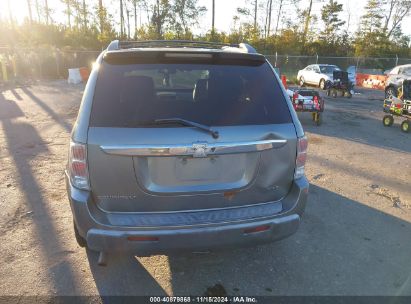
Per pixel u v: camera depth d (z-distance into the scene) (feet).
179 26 152.66
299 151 8.68
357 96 57.31
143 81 8.20
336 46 138.31
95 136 7.42
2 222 12.33
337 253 11.11
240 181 8.27
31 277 9.53
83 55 78.43
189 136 7.62
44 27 134.41
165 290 9.25
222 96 8.49
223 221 8.09
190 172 7.89
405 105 29.63
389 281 9.82
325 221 13.19
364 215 13.78
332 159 21.03
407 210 14.34
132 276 9.73
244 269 10.19
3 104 37.04
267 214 8.51
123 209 7.89
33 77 70.49
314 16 149.89
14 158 19.26
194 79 11.00
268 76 9.23
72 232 11.77
